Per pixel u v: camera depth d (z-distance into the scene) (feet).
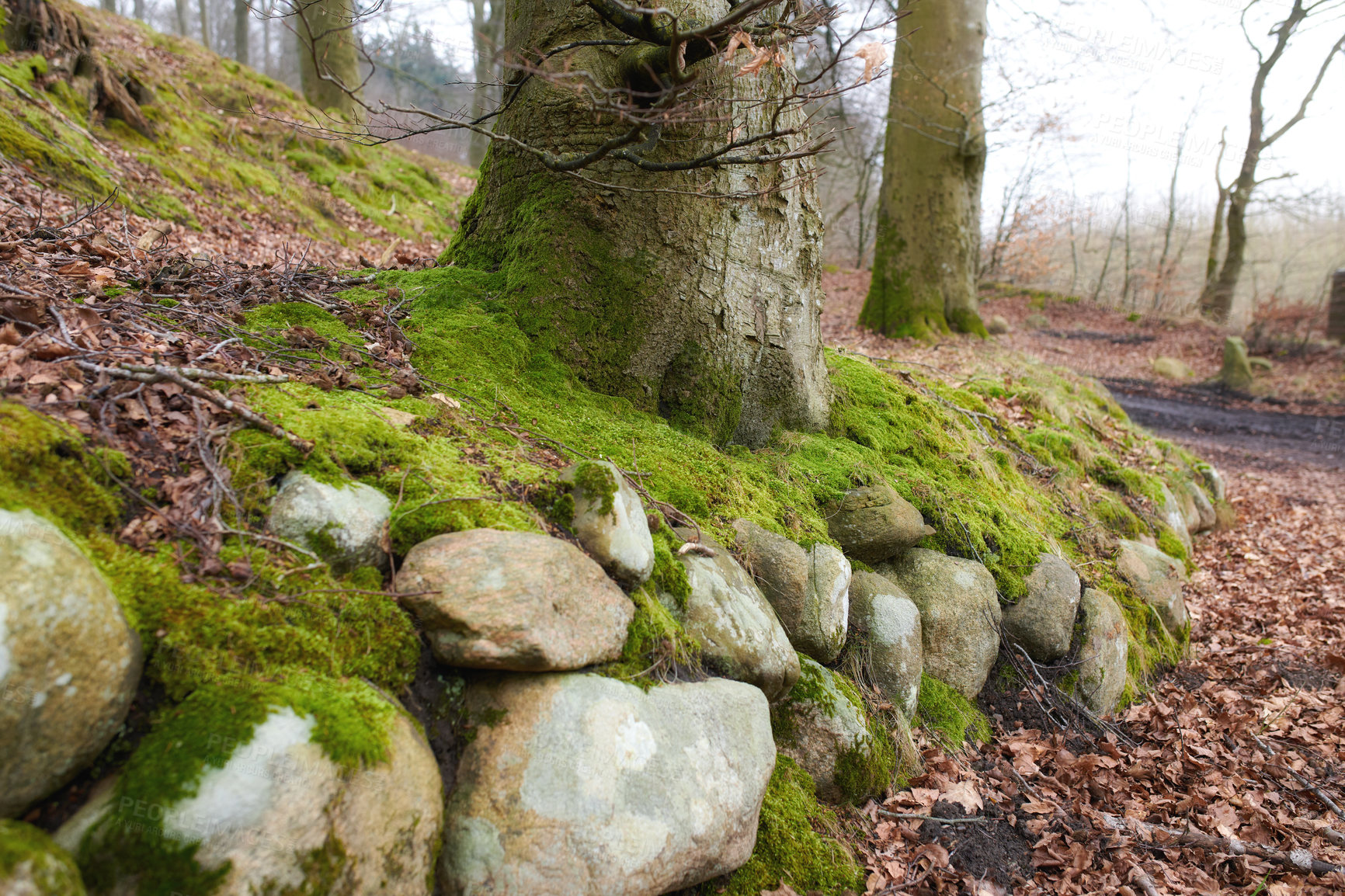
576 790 6.81
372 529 7.50
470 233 14.60
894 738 11.16
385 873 5.71
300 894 5.18
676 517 10.23
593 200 12.57
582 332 12.44
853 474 13.44
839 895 8.73
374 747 5.98
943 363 33.22
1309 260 93.20
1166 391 53.57
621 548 8.46
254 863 5.05
